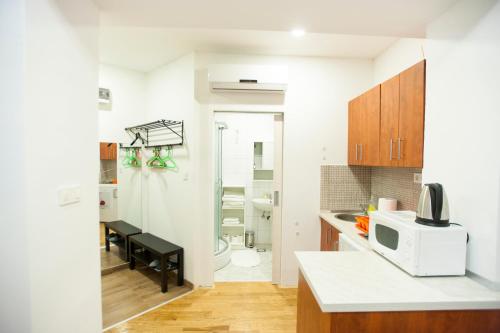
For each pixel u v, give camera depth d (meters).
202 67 2.55
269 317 2.10
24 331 0.98
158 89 3.03
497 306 0.96
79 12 1.20
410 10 1.31
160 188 2.98
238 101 2.58
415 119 1.57
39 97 1.00
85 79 1.25
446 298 0.96
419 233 1.12
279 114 2.66
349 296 0.96
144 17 1.43
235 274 2.91
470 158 1.15
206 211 2.60
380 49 2.46
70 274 1.17
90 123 1.29
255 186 3.90
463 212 1.19
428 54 1.44
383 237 1.39
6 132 0.97
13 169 0.96
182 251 2.61
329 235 2.45
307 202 2.69
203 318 2.07
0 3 0.95
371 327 0.94
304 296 1.24
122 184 3.14
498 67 1.03
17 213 0.97
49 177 1.05
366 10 1.32
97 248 1.35
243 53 2.57
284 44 2.37
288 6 1.30
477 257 1.11
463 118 1.19
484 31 1.09
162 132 2.95
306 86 2.64
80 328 1.24
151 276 2.78
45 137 1.03
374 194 2.68
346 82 2.67
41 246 1.01
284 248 2.67
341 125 2.68
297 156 2.67
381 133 2.00
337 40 2.28
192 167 2.57
